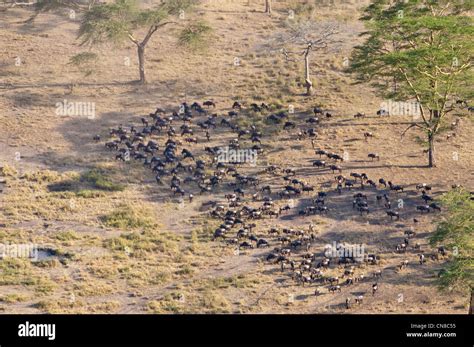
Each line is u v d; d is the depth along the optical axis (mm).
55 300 140000
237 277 150000
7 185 177625
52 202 172625
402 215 170750
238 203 174000
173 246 160375
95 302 140750
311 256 155625
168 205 174625
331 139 197375
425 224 167750
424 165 188500
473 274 135250
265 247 160000
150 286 147375
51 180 180375
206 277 150375
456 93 187375
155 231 165500
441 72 184375
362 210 171250
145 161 186875
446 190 179875
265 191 178500
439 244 159375
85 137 196750
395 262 155875
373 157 189625
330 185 180875
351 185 179500
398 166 188000
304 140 197000
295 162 188750
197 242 161625
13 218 166750
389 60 182500
